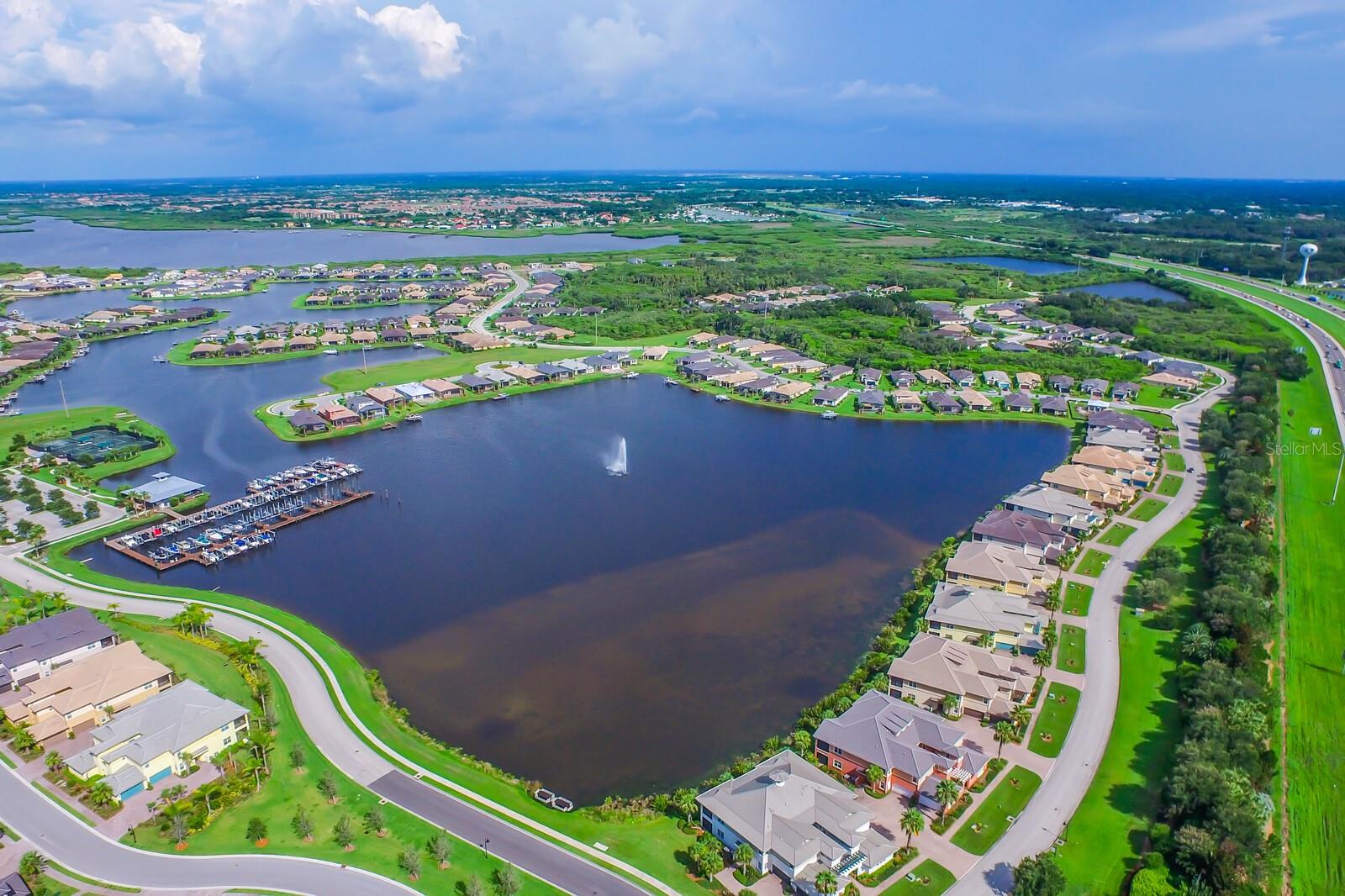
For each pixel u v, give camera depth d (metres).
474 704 97.44
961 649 100.88
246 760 86.69
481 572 129.88
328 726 92.25
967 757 84.38
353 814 79.31
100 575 128.00
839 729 87.38
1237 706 89.50
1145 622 114.25
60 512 147.88
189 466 176.62
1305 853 75.06
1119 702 97.06
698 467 177.25
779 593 123.50
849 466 178.38
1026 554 129.38
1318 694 99.69
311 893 70.31
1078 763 86.81
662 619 116.25
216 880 71.50
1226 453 171.62
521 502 158.12
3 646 101.38
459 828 78.06
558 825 78.75
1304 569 131.25
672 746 90.50
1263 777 82.12
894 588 125.62
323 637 110.19
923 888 71.12
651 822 79.19
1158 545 135.00
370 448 189.62
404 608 118.94
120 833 76.81
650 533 144.25
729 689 100.50
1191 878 70.50
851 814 75.38
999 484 168.38
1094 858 74.31
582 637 111.50
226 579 127.94
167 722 86.19
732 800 77.00
